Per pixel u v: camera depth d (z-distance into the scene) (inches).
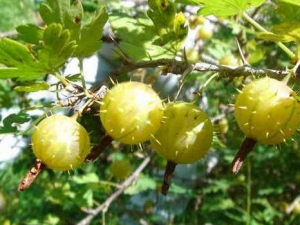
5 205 11.8
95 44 4.2
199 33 10.1
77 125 4.2
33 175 4.1
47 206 11.7
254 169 13.1
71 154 4.1
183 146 4.3
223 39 12.0
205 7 4.6
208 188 12.4
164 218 13.6
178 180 13.7
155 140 4.2
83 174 11.1
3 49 3.9
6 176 11.9
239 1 4.4
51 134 4.1
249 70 4.6
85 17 8.7
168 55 5.1
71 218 12.1
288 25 4.4
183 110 4.3
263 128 4.1
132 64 4.6
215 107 12.1
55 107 4.2
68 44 4.0
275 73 4.6
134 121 4.0
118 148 11.8
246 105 4.1
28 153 11.0
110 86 4.5
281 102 4.0
